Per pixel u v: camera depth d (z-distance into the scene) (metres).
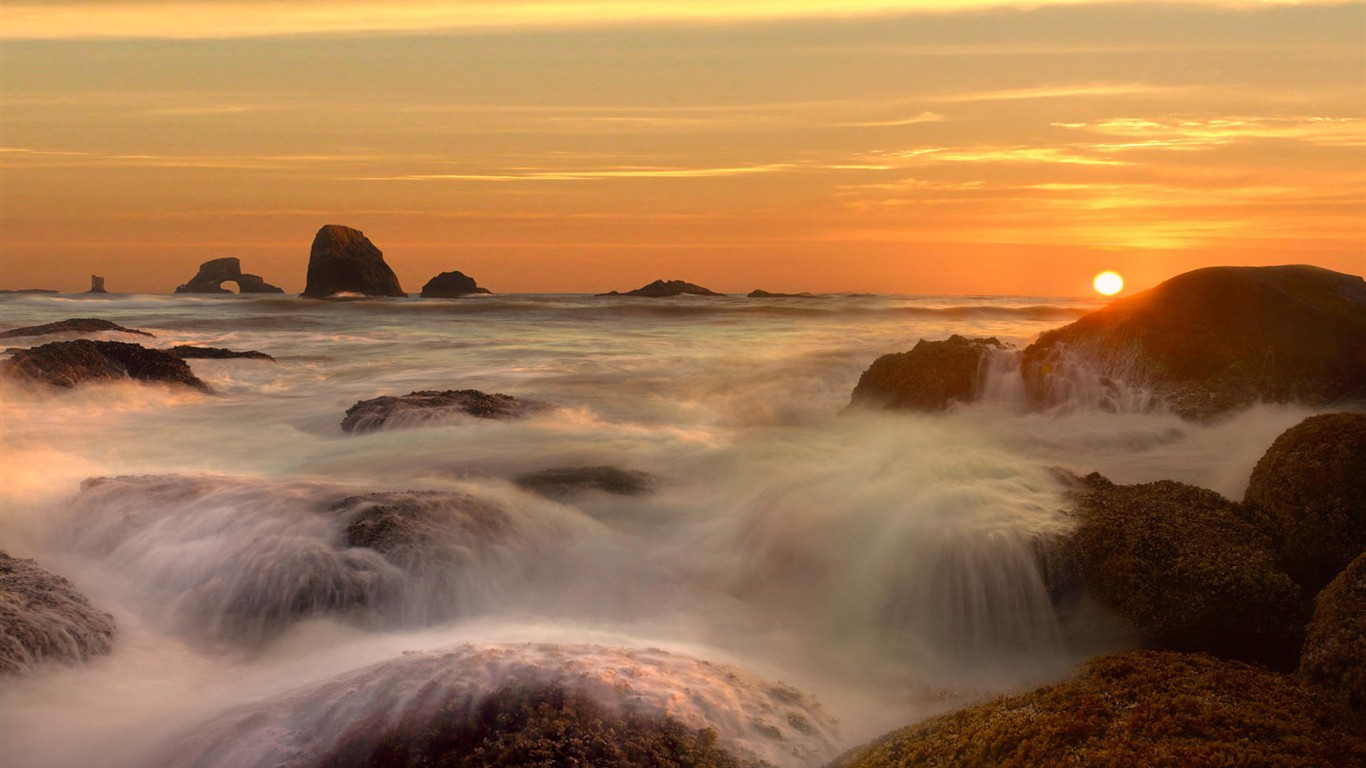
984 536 8.07
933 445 11.71
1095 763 4.29
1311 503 7.79
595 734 5.19
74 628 7.05
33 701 6.31
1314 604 7.00
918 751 4.98
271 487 10.37
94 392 17.84
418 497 9.74
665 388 21.52
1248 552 7.45
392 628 8.01
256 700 6.15
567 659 6.05
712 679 6.05
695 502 11.13
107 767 5.54
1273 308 16.48
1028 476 9.61
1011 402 16.47
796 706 6.01
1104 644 7.48
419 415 15.58
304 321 45.72
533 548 9.33
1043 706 5.07
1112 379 16.20
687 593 8.66
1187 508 8.33
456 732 5.22
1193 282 17.22
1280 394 15.36
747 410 18.02
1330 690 5.37
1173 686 5.11
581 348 31.62
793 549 8.91
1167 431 14.07
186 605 8.17
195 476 10.87
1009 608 7.86
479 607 8.41
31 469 12.07
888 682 7.05
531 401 17.78
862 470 10.41
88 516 9.70
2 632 6.58
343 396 20.27
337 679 6.00
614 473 12.34
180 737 5.63
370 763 5.07
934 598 8.09
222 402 19.11
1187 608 7.09
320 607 8.02
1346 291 17.53
